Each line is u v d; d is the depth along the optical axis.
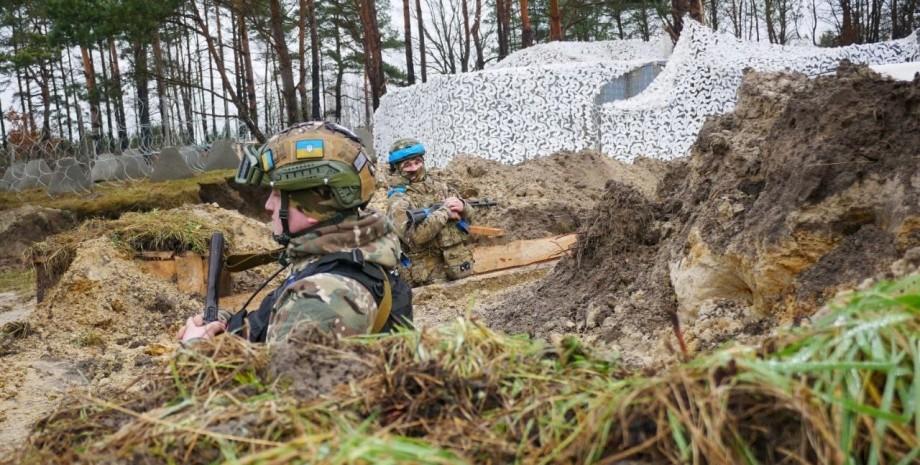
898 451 1.42
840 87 4.05
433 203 8.96
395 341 1.99
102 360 6.69
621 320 5.03
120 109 38.81
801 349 1.56
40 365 6.52
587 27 44.53
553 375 1.86
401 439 1.54
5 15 36.94
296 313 2.61
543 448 1.58
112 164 22.09
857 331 1.53
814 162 3.88
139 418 1.78
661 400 1.52
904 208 3.47
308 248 2.84
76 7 22.81
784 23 47.00
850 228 3.77
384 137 24.72
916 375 1.43
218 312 3.31
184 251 8.71
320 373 1.88
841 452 1.36
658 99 19.09
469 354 1.90
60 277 8.73
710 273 4.49
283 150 2.87
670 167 6.35
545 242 9.87
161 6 23.53
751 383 1.50
